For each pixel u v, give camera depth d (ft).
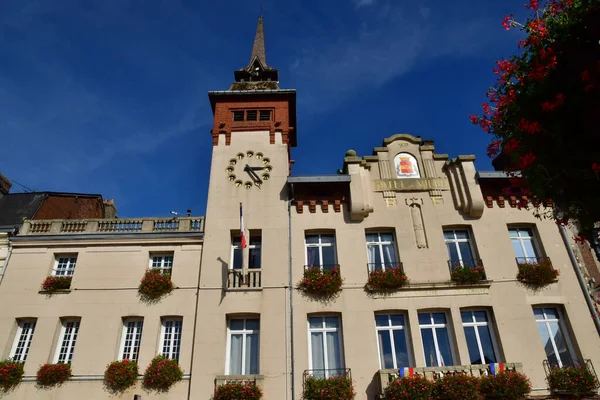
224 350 53.72
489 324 55.98
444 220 62.34
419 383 48.29
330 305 56.08
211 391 50.96
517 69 24.17
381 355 54.29
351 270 58.65
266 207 63.62
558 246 60.54
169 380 51.37
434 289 57.06
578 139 20.63
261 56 92.73
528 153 22.48
